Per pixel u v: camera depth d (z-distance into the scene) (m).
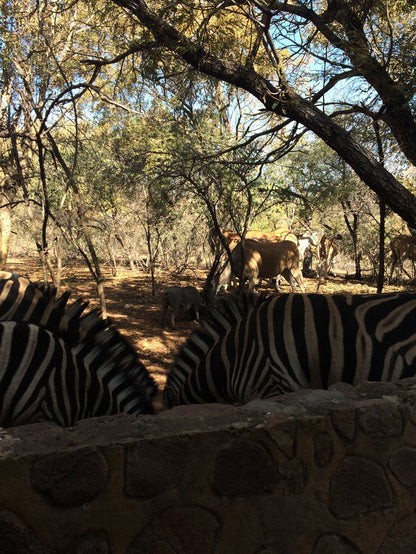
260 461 1.58
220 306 3.58
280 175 9.93
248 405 1.77
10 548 1.30
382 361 2.66
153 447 1.45
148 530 1.45
